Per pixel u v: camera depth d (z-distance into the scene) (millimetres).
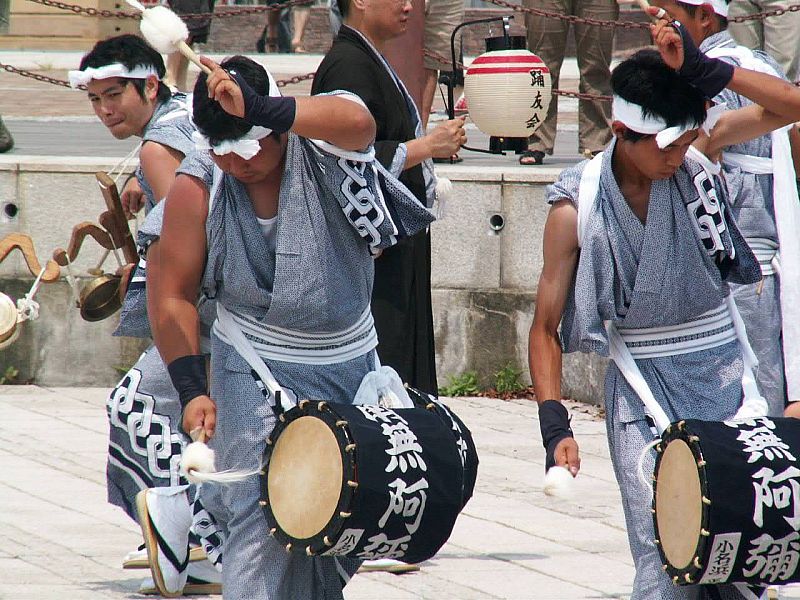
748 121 12469
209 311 14633
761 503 11164
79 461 22594
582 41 30797
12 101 45094
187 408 11750
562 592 16297
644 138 11844
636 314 12398
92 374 28516
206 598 16062
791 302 16156
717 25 15953
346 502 10961
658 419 12266
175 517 15719
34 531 18578
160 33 11031
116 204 17484
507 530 19078
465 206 27906
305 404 11414
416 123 17391
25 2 53625
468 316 28141
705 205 12258
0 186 27875
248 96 10898
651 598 12227
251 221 11734
